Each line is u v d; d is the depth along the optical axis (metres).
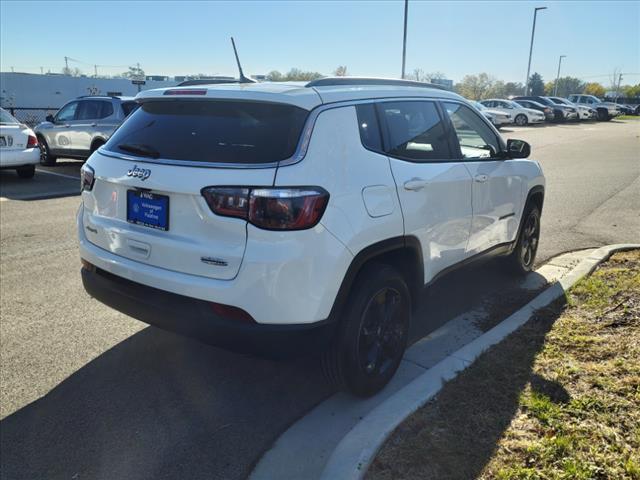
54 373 3.70
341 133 3.07
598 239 6.87
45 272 5.71
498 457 2.67
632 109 53.16
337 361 3.14
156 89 3.50
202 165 2.88
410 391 3.22
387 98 3.54
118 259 3.26
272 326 2.79
